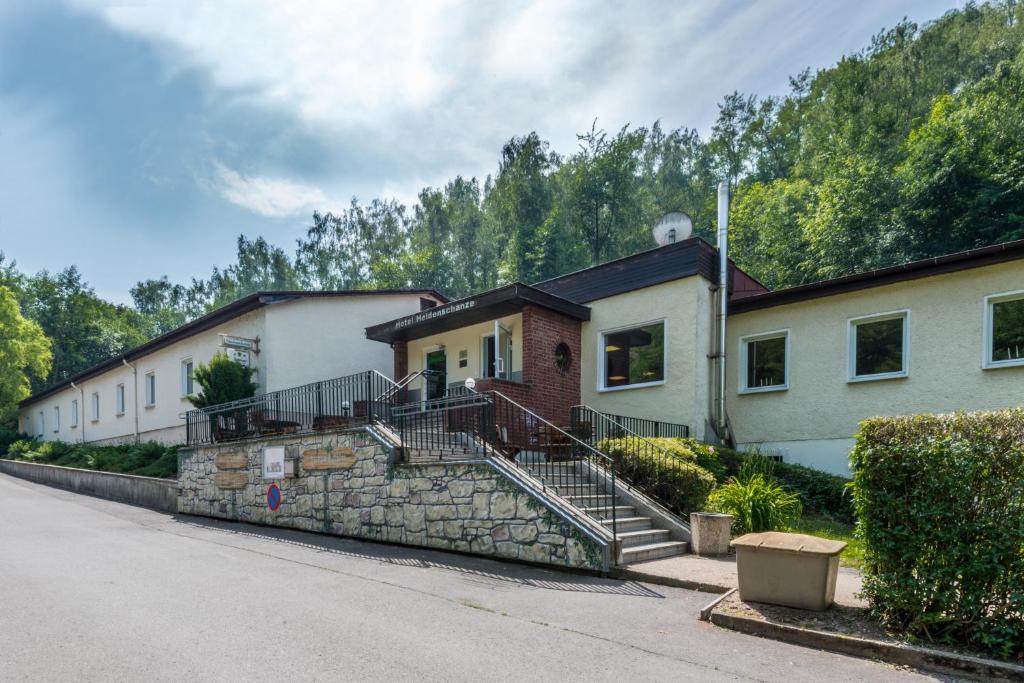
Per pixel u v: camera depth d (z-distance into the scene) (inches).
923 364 427.2
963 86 1166.3
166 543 359.3
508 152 1844.2
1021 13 1317.7
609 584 249.6
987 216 946.1
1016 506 159.8
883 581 179.5
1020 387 382.9
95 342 1931.6
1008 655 154.9
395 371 628.4
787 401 494.6
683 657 163.6
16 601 217.2
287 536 393.7
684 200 1911.9
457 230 2162.9
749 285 609.0
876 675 152.4
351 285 2628.0
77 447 943.7
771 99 1955.0
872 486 186.5
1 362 1273.4
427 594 233.5
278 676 146.5
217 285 3029.0
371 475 373.4
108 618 196.1
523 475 311.4
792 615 190.9
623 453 382.6
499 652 165.6
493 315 542.0
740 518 325.1
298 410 566.3
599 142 1818.4
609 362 557.3
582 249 1706.4
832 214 1117.1
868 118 1337.4
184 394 803.4
